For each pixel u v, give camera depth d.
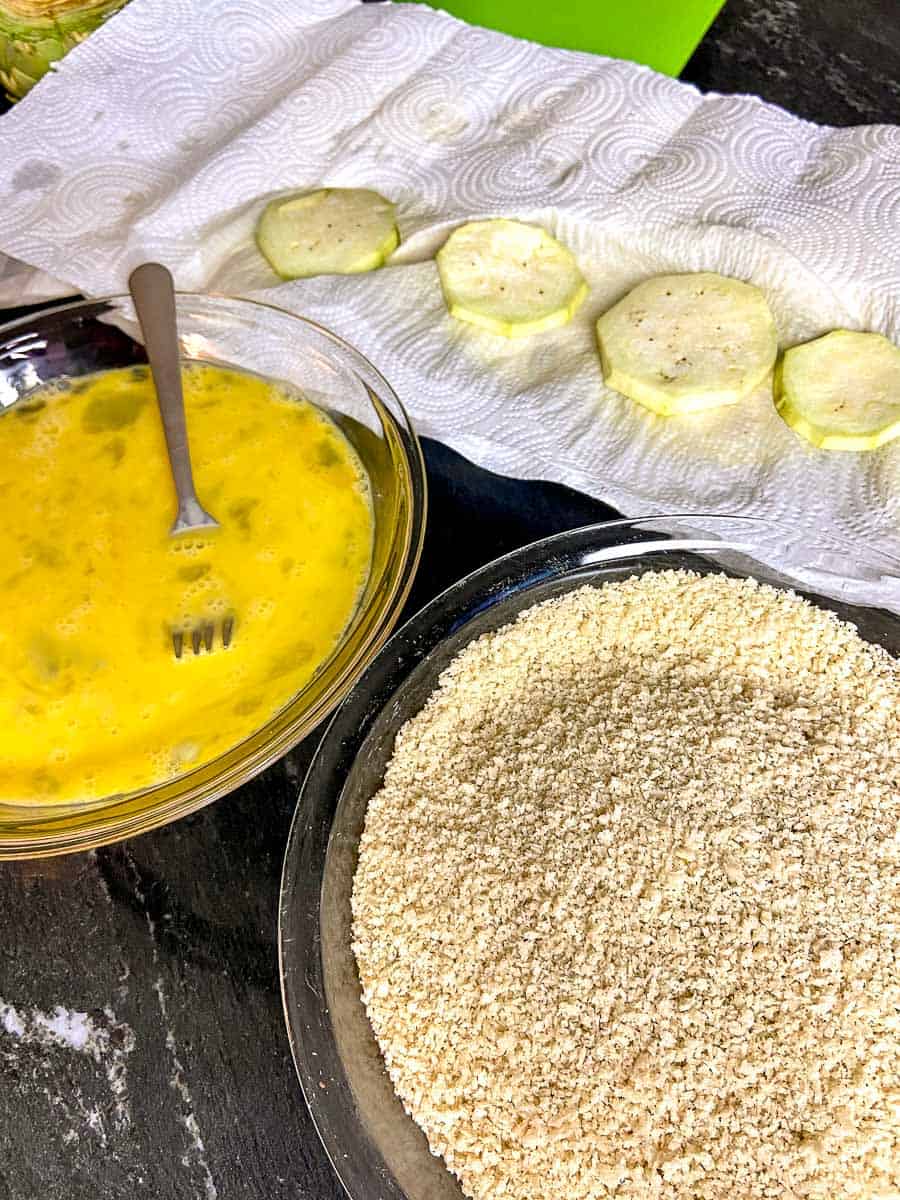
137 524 0.33
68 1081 0.27
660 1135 0.26
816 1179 0.25
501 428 0.42
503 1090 0.27
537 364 0.44
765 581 0.35
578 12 0.54
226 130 0.52
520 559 0.35
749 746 0.31
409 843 0.31
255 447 0.35
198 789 0.27
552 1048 0.27
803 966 0.27
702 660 0.34
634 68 0.52
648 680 0.34
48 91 0.52
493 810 0.31
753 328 0.43
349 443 0.35
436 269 0.47
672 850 0.29
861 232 0.45
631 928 0.28
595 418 0.43
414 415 0.42
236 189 0.49
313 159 0.50
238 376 0.36
